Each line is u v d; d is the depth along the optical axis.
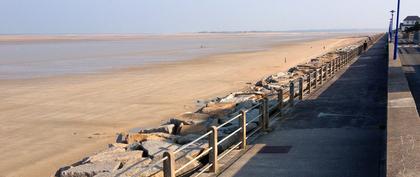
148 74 38.84
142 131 14.86
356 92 18.44
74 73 40.94
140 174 8.15
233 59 56.31
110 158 10.22
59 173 10.49
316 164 8.62
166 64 49.47
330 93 18.31
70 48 95.19
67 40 166.38
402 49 54.50
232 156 9.36
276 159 9.05
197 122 14.62
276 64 48.62
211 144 8.33
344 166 8.42
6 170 13.16
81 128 18.50
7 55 70.38
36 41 151.88
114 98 26.16
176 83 32.62
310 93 18.38
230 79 35.00
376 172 7.96
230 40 155.25
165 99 25.50
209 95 26.86
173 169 7.12
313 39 148.25
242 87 30.17
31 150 15.30
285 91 19.44
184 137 11.73
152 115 20.98
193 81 33.72
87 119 20.36
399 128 7.50
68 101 25.42
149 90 29.23
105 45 112.81
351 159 8.86
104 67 46.66
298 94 17.61
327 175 7.93
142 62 53.00
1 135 17.61
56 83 33.72
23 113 22.17
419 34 69.88
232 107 17.66
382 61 34.75
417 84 20.81
